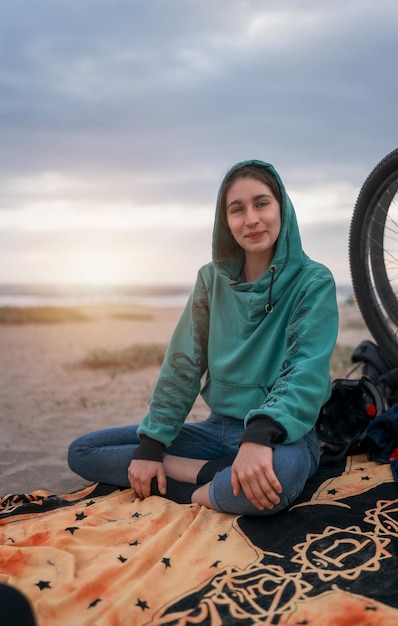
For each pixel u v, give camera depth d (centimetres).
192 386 297
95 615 188
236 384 290
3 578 211
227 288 300
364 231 371
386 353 374
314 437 286
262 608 191
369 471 290
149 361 784
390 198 364
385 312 376
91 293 5891
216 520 249
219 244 301
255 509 246
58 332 1302
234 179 283
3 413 517
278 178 287
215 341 299
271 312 286
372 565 211
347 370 683
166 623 185
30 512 273
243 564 217
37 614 188
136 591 197
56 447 411
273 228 280
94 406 544
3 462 377
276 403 252
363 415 323
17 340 1125
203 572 212
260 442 241
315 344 267
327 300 275
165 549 228
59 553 222
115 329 1389
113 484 296
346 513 249
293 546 227
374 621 180
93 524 253
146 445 284
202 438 300
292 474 244
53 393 606
